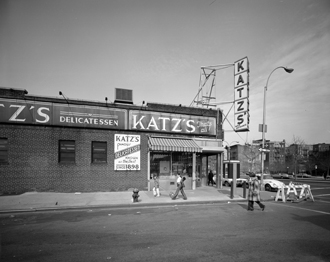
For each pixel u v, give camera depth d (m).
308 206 11.62
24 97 13.75
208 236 6.41
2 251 5.31
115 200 11.91
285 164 70.38
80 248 5.50
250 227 7.36
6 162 13.35
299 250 5.41
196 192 15.56
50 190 13.97
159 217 8.72
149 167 15.77
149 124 16.25
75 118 14.59
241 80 17.92
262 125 18.34
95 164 14.85
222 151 17.36
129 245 5.70
